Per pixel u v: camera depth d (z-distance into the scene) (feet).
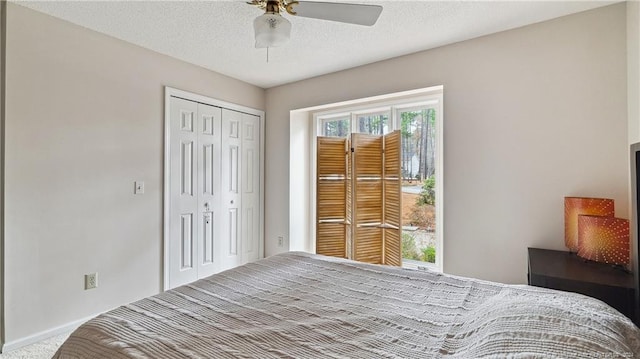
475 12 7.03
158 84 9.41
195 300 4.40
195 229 10.47
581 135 7.04
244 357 2.99
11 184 6.75
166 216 9.63
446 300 4.36
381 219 11.28
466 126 8.45
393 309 4.11
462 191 8.49
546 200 7.43
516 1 6.61
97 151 8.13
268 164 12.96
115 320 3.71
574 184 7.11
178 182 9.98
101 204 8.21
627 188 6.57
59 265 7.48
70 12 7.10
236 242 11.89
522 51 7.70
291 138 12.42
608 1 6.61
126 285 8.71
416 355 3.03
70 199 7.65
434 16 7.20
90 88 7.98
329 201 11.60
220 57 9.73
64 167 7.55
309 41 8.51
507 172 7.89
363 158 10.87
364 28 7.75
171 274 9.77
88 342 3.37
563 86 7.23
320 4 5.29
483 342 2.94
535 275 5.44
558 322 2.98
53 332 7.35
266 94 13.00
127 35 8.24
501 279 7.95
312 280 5.25
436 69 8.92
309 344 3.24
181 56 9.66
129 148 8.77
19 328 6.88
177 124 9.93
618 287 4.88
